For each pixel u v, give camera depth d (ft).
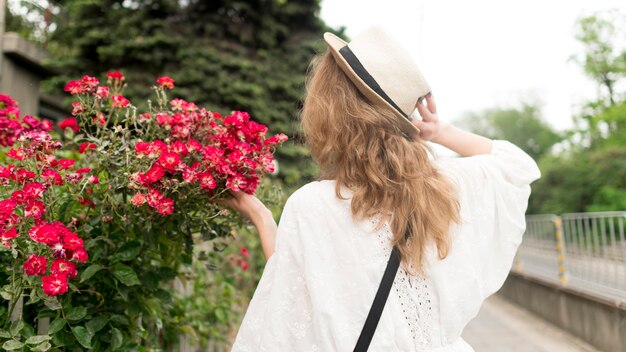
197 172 4.88
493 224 3.93
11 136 6.23
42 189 4.71
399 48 3.93
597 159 73.72
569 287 20.02
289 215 3.68
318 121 3.93
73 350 5.16
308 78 4.43
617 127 79.92
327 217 3.60
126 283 5.38
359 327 3.42
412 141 3.97
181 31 31.68
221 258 12.92
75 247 4.57
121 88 6.29
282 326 3.50
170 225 5.50
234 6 32.27
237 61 30.99
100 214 5.42
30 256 4.52
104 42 29.37
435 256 3.64
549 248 23.98
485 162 4.09
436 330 3.57
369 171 3.65
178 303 9.28
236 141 5.05
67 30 30.09
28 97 20.13
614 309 15.81
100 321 5.29
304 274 3.53
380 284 3.49
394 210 3.64
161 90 5.79
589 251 19.16
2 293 4.49
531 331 20.48
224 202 5.04
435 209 3.67
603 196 71.46
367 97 3.86
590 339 17.75
